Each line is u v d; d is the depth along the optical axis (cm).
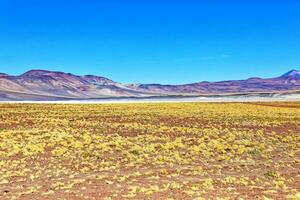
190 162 3077
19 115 6094
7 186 2348
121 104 9444
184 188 2312
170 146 3616
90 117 5962
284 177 2670
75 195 2138
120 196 2109
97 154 3269
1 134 4147
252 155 3378
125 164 2973
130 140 3962
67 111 6900
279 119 5938
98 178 2556
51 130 4544
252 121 5647
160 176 2644
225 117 6150
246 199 2050
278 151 3572
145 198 2064
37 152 3319
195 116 6238
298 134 4528
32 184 2403
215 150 3528
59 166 2894
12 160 3047
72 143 3647
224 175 2703
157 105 9062
